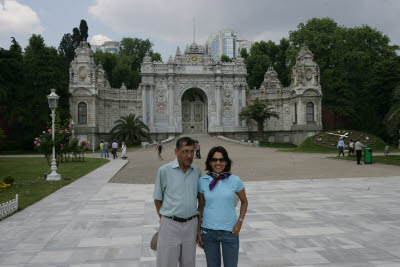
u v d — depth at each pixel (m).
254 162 31.89
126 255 7.62
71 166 29.20
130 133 61.47
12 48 59.06
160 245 5.16
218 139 64.62
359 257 7.30
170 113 69.50
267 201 13.35
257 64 90.75
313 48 79.00
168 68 70.12
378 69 65.38
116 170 25.44
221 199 5.23
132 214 11.50
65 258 7.43
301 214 11.20
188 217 5.22
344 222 10.14
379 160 31.06
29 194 15.25
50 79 56.44
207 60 71.81
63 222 10.48
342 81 69.50
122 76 90.38
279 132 71.69
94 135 61.72
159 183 5.38
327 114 69.75
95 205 12.97
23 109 53.28
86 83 62.28
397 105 51.34
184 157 5.21
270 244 8.23
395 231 9.18
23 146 57.47
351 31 78.94
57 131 27.78
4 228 9.83
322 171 24.08
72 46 85.06
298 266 6.86
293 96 67.06
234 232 5.20
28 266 6.97
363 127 68.31
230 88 72.06
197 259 7.52
